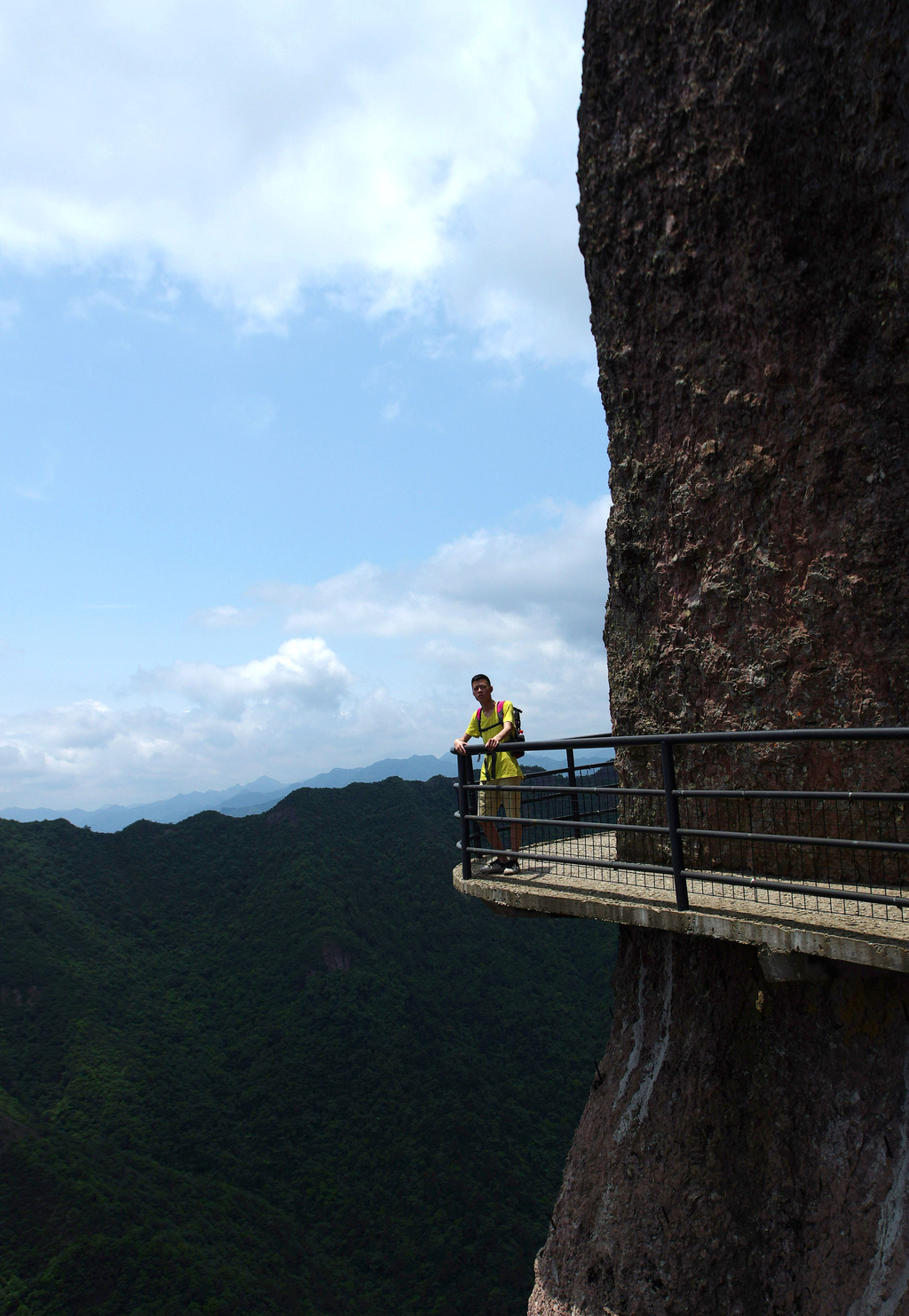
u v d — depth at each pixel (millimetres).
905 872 4789
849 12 4590
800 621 5242
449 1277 76500
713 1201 5309
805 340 5109
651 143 5809
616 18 5949
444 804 163125
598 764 8297
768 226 5156
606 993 119625
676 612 6035
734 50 5160
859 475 4930
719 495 5668
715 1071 5645
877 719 4895
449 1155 91062
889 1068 4637
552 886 5742
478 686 7086
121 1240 68875
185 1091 100062
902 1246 4262
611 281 6293
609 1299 5660
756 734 4062
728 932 4223
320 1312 69562
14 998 105125
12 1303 60562
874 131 4574
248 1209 82375
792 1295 4770
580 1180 6449
